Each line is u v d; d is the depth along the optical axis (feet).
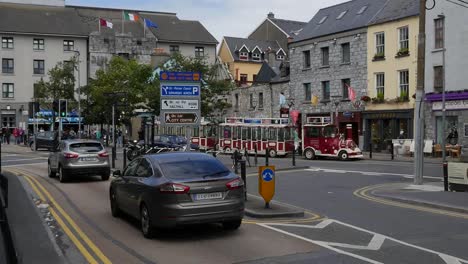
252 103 171.01
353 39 131.03
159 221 31.09
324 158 114.62
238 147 125.90
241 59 239.71
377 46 125.18
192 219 30.81
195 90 59.52
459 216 39.88
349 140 108.27
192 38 252.21
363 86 128.36
